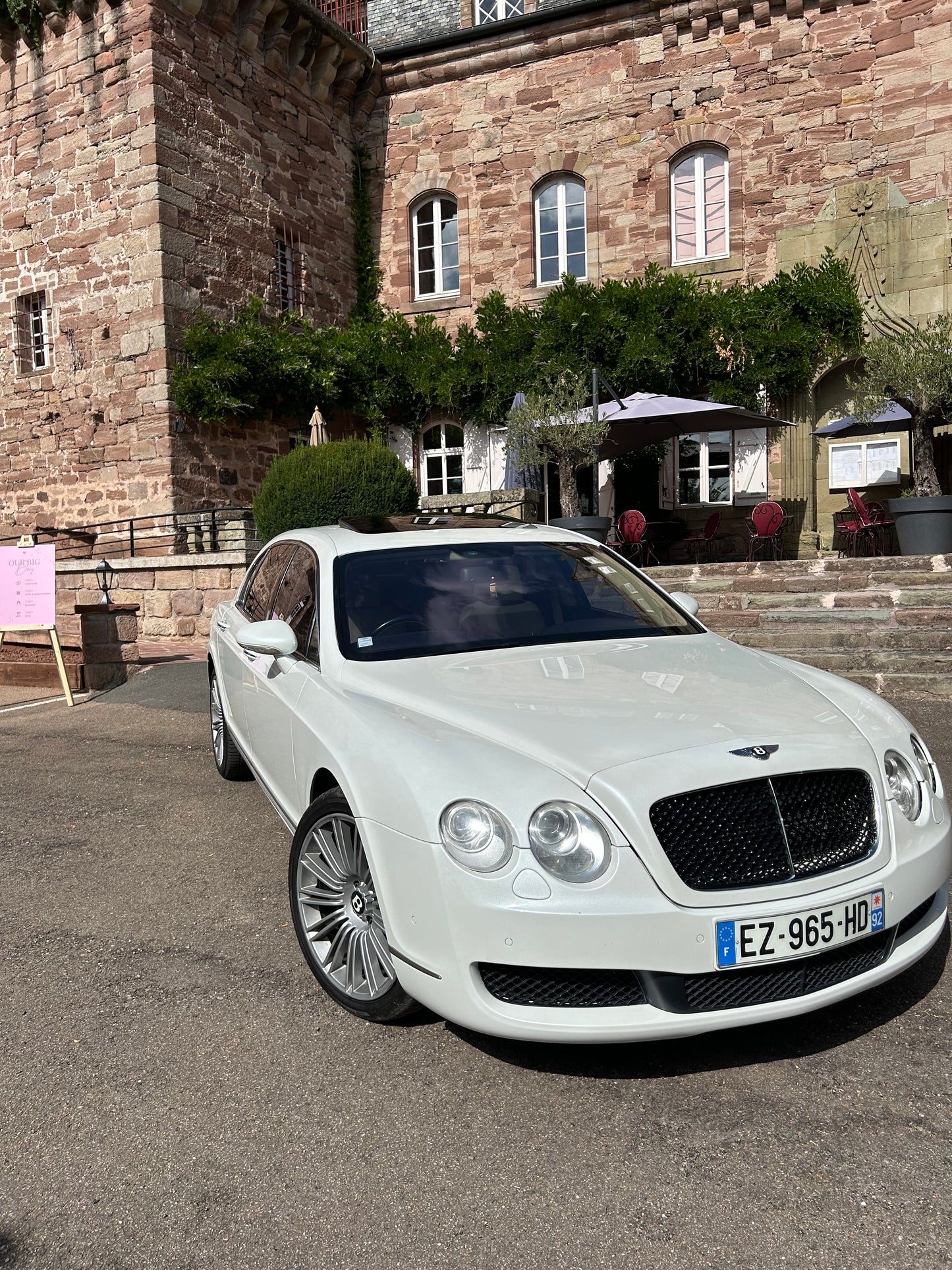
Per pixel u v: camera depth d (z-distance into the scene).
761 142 16.75
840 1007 2.98
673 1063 2.71
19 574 8.58
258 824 4.96
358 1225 2.13
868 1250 2.00
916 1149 2.30
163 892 4.11
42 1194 2.27
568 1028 2.46
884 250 15.81
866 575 8.93
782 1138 2.36
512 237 18.73
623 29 17.44
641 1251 2.02
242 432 16.41
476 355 17.31
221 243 16.22
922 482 10.75
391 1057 2.79
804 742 2.76
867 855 2.70
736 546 16.59
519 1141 2.39
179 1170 2.33
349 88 19.25
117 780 5.97
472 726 2.88
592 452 12.48
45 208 16.20
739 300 15.90
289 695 3.72
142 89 14.95
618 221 17.89
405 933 2.66
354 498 11.84
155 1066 2.78
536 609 4.01
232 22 16.38
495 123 18.72
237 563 12.52
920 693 7.06
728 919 2.46
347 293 19.70
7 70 16.38
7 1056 2.86
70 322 16.08
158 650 11.90
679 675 3.35
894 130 15.90
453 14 19.31
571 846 2.47
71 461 16.27
